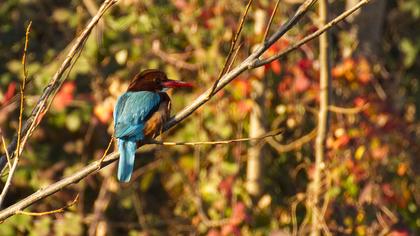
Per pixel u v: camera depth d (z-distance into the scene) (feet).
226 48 50.11
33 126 24.27
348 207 46.44
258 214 47.78
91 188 54.90
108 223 50.85
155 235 51.06
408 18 61.67
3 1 55.11
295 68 46.55
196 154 48.16
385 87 58.59
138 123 29.55
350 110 43.57
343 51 54.54
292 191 51.52
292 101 48.75
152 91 31.37
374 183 46.52
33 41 55.77
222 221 46.83
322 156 44.50
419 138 53.21
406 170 48.47
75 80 52.85
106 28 46.93
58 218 49.01
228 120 48.16
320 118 43.93
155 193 56.29
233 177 47.67
